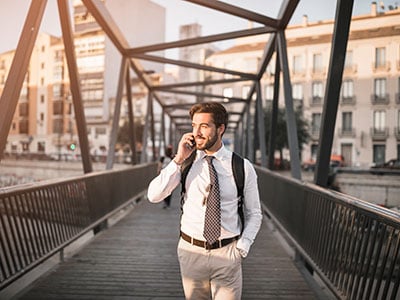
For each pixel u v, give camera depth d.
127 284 3.45
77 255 4.41
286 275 3.81
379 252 2.16
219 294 1.79
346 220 2.79
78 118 5.45
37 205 3.54
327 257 3.21
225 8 5.84
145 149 12.92
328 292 3.35
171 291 3.29
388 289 1.98
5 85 3.34
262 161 10.23
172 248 4.82
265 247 5.04
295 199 4.75
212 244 1.72
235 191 1.76
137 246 4.90
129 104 9.90
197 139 1.73
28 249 3.28
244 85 30.64
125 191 7.91
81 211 4.85
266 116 18.27
